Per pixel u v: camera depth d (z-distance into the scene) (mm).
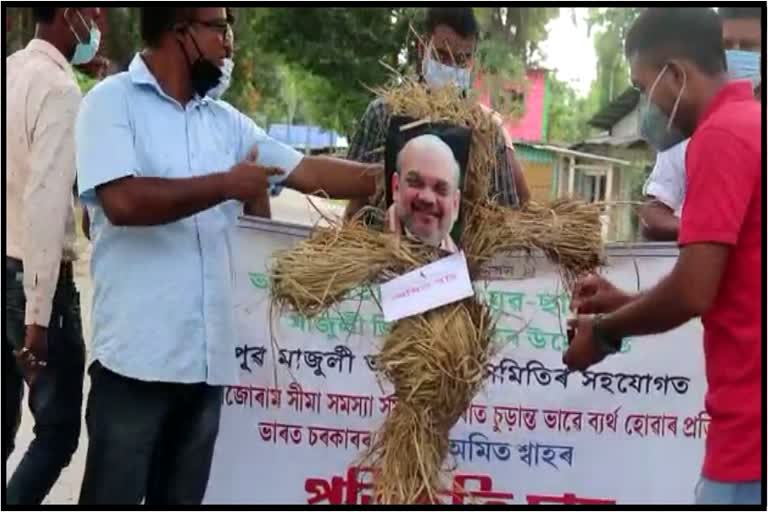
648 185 3496
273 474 3570
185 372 2959
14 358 3609
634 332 2619
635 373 3520
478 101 2941
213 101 3102
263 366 3533
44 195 3215
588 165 3668
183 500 3133
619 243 3381
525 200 3033
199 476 3135
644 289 3334
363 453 3342
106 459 2979
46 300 3252
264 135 3189
